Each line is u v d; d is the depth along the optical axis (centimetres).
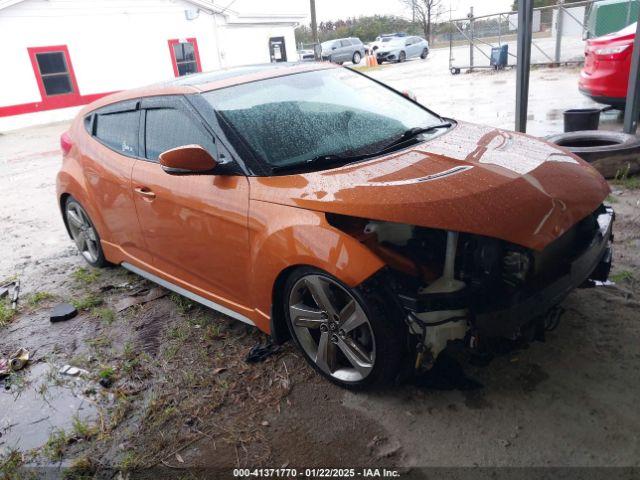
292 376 298
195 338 347
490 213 238
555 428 240
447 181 254
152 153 352
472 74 1733
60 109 1925
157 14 2145
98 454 260
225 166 294
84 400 302
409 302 236
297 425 262
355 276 240
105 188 394
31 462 260
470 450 235
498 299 234
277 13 2578
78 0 1906
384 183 256
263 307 294
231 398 287
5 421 292
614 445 227
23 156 1203
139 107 370
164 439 263
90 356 343
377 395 274
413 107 379
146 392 301
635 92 597
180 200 319
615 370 270
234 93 333
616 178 519
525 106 617
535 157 293
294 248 257
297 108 331
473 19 1761
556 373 273
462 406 260
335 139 312
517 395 262
